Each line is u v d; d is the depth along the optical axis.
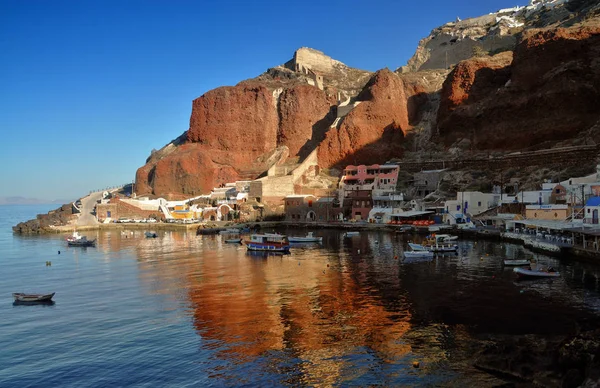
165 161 162.75
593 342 23.52
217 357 29.17
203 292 46.78
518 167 113.56
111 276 57.31
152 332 34.22
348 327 34.28
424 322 35.00
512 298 41.47
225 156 169.88
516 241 77.81
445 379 24.86
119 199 146.12
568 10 187.50
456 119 141.00
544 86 123.06
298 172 144.25
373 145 153.88
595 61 118.88
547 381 22.95
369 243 85.62
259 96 176.88
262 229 121.00
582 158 102.31
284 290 46.81
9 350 31.38
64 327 36.09
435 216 104.25
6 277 58.09
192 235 112.88
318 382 25.33
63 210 155.62
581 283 46.62
